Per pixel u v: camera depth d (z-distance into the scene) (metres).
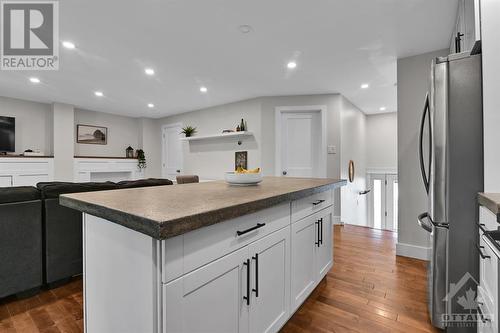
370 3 1.93
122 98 4.70
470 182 1.39
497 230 0.99
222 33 2.37
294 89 4.09
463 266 1.41
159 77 3.55
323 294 1.94
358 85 3.88
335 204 4.30
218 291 0.97
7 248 1.82
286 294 1.44
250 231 1.11
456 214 1.42
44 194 2.01
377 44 2.55
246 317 1.12
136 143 6.68
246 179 1.67
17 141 4.82
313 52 2.75
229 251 1.01
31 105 4.98
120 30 2.30
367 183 6.39
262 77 3.54
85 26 2.24
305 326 1.56
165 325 0.77
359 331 1.52
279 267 1.37
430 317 1.62
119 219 0.84
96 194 1.27
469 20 1.63
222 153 5.18
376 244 3.17
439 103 1.44
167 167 6.50
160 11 2.02
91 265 1.11
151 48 2.66
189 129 5.62
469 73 1.39
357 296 1.92
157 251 0.77
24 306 1.81
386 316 1.67
